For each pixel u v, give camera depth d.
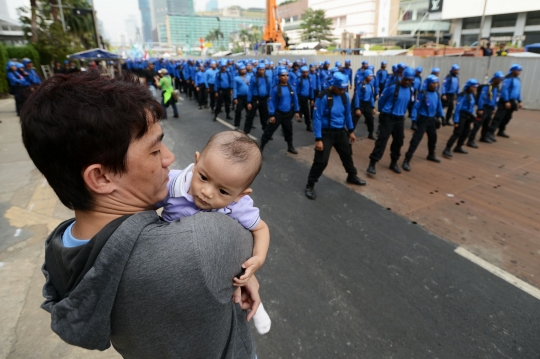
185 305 0.68
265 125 8.96
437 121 6.07
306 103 8.73
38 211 4.11
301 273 3.07
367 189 5.07
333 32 67.62
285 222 4.05
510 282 2.97
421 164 6.21
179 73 17.77
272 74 10.79
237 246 0.76
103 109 0.64
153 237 0.65
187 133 8.61
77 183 0.67
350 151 5.04
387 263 3.23
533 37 32.97
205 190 0.83
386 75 10.66
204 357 0.79
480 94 7.09
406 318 2.55
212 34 91.38
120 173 0.70
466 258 3.32
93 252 0.64
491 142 7.61
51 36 19.73
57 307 0.72
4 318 2.42
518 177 5.50
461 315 2.59
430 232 3.81
